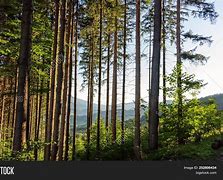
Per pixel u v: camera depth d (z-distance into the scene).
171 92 18.06
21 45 14.31
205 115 18.84
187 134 17.94
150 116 19.53
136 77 20.22
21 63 14.22
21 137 14.02
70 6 24.30
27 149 14.06
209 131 19.81
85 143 30.23
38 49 22.89
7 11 18.25
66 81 24.12
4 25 19.16
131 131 28.25
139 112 19.78
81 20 26.77
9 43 20.62
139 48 20.62
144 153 19.52
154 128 19.30
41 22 23.30
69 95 25.77
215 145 16.05
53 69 21.61
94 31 28.41
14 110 30.27
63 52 20.53
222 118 19.88
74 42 28.88
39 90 25.59
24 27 14.38
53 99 21.52
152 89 19.67
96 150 24.89
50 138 21.08
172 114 17.89
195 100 18.03
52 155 19.75
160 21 20.12
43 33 23.50
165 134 18.16
